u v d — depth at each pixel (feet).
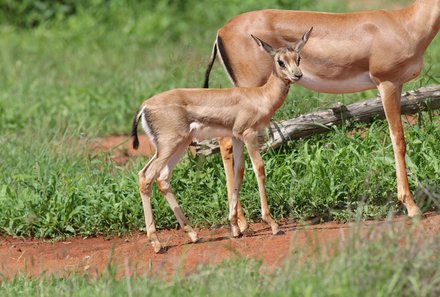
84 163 93.71
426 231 64.75
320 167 79.36
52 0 185.26
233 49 78.54
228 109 71.72
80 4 185.06
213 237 75.10
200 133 72.38
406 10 76.38
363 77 77.15
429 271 56.59
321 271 56.34
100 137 114.01
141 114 71.87
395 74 75.97
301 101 93.20
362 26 75.92
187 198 80.79
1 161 96.68
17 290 63.52
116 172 89.45
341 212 76.64
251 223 78.79
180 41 164.66
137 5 181.27
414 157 80.53
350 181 78.84
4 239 80.94
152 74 135.44
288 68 71.15
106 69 145.38
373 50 75.61
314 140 85.61
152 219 72.38
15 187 87.25
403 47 75.31
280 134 84.48
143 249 73.41
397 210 76.64
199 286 58.18
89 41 169.58
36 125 113.80
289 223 77.00
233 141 73.41
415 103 85.10
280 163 83.35
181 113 71.26
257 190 80.53
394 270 55.67
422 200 73.87
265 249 68.90
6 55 160.97
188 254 70.23
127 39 168.45
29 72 147.13
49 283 64.28
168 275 63.46
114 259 70.90
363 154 81.92
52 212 81.05
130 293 57.82
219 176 82.69
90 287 61.62
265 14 78.18
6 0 184.55
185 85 116.06
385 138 83.92
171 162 73.15
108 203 81.05
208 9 175.52
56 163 94.12
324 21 76.79
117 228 80.33
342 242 60.39
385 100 76.18
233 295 56.08
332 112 85.46
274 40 77.56
